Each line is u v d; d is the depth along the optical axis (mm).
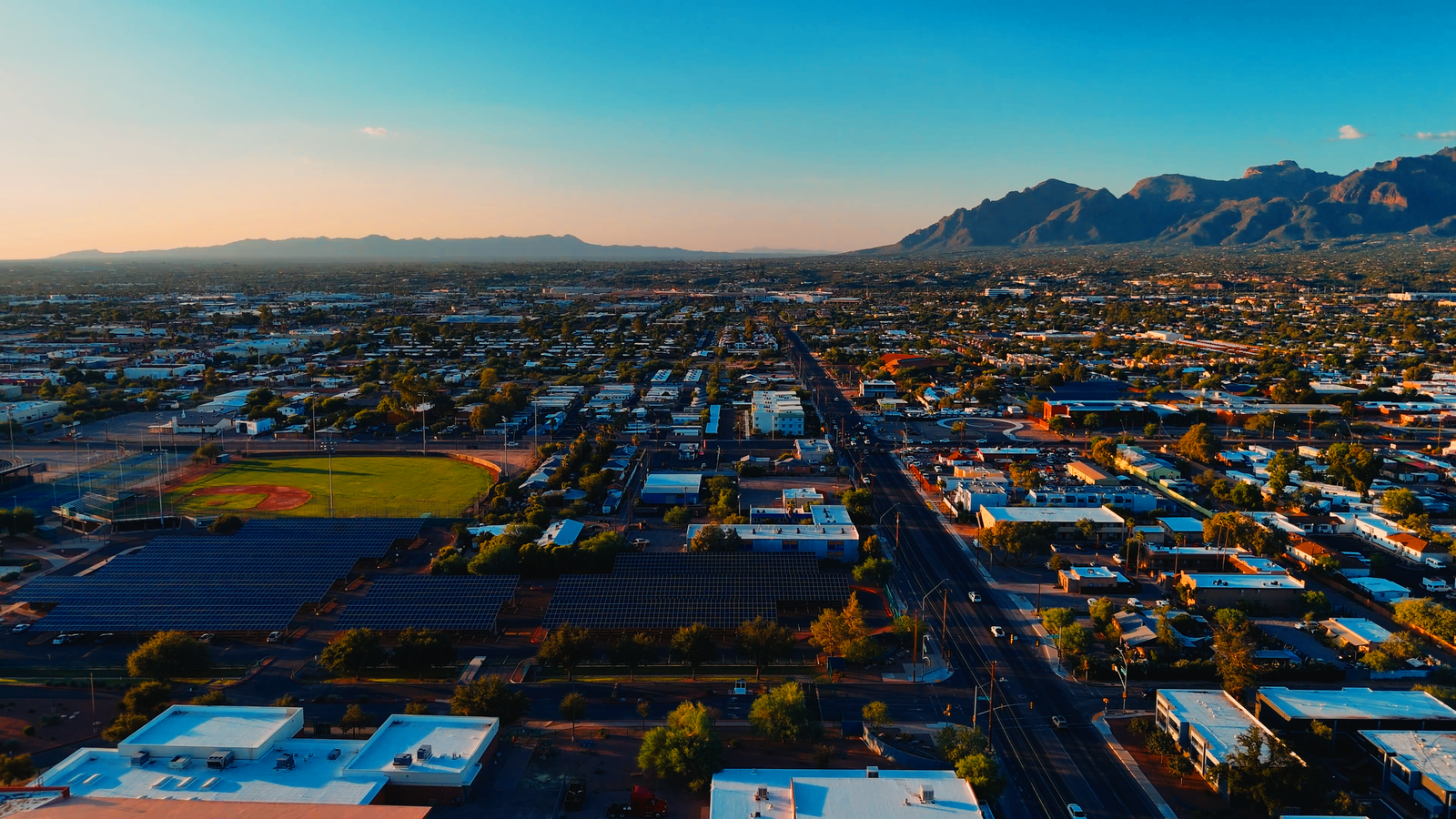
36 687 127875
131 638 145500
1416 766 100188
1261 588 156375
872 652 132750
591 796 101312
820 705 124438
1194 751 109250
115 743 111438
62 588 155625
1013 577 173000
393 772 98625
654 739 105500
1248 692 122500
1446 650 138750
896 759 109375
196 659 130875
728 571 164750
